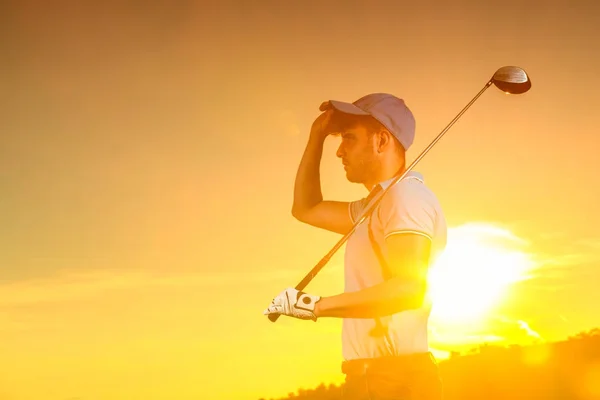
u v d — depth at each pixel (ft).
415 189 10.80
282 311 10.54
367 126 11.62
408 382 10.53
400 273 10.36
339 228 13.48
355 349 10.85
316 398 43.37
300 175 13.82
